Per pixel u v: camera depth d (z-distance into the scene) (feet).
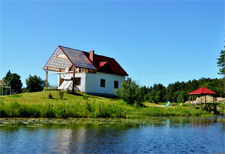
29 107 53.06
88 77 118.83
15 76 202.49
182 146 26.37
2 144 25.63
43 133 32.42
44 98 90.74
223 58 197.36
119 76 138.31
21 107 52.24
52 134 31.83
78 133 33.14
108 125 42.73
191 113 84.94
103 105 61.98
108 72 129.29
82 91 117.50
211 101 150.41
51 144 26.03
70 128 37.60
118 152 23.16
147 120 55.47
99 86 124.67
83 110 57.88
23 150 23.30
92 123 45.01
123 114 61.05
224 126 46.60
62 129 36.32
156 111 75.31
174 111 82.07
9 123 41.01
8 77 203.72
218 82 208.13
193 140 29.99
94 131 35.19
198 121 58.39
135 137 31.22
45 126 39.06
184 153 23.29
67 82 115.85
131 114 69.21
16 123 41.22
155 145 26.61
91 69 117.91
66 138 29.43
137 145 26.40
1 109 50.16
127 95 89.86
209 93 105.19
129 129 38.47
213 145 27.09
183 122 53.83
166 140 29.66
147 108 81.97
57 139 28.71
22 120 45.75
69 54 116.88
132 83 92.12
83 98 99.30
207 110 103.45
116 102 88.48
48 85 124.98
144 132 35.73
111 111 60.39
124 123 46.88
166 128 41.27
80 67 112.57
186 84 314.55
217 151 24.32
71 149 23.91
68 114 54.85
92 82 120.78
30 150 23.32
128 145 26.30
